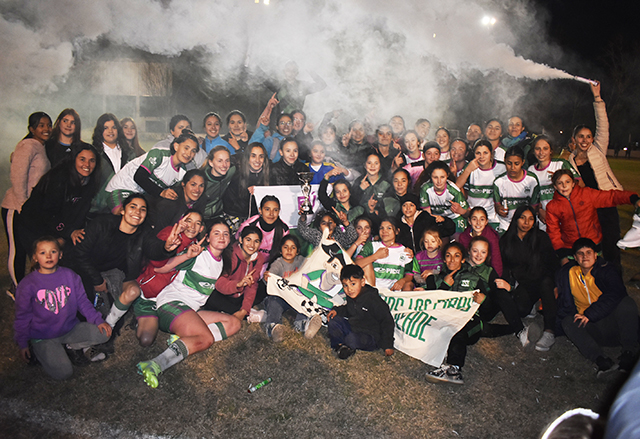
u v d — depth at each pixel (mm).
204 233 4391
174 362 3311
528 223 4086
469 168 4906
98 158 4191
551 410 3102
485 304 3918
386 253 4293
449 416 3025
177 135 5082
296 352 3750
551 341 3812
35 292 3234
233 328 3832
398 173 4750
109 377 3363
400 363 3635
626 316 3469
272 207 4277
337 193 4746
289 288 4047
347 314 3812
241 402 3115
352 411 3049
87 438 2752
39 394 3146
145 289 3771
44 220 4031
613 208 4695
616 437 519
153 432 2811
